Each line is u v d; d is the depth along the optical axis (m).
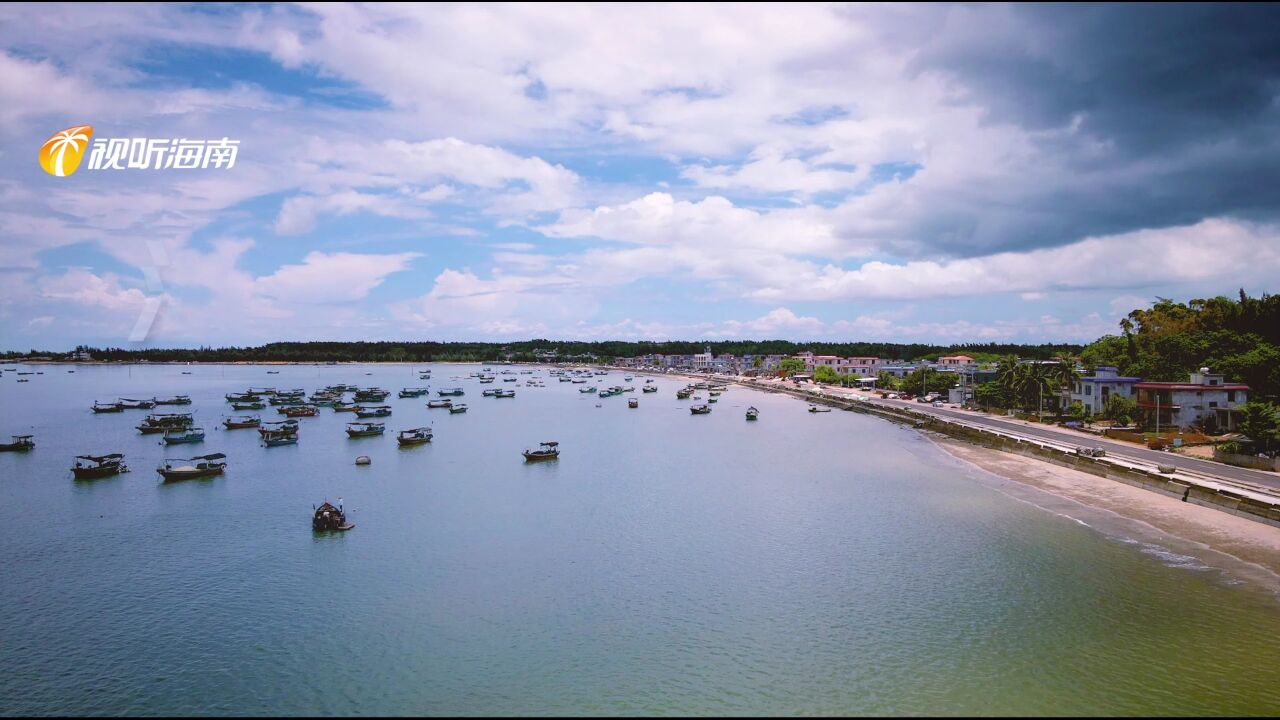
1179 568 59.59
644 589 57.12
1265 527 69.31
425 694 42.19
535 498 89.19
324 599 55.94
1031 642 47.12
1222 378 125.25
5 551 68.69
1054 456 107.38
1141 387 127.38
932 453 122.12
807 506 83.38
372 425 152.00
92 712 41.03
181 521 79.44
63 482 101.94
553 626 50.66
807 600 54.47
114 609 54.53
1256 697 40.50
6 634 50.53
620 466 112.69
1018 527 72.69
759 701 40.84
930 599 54.25
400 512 82.38
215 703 41.66
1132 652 45.66
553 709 40.38
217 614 53.44
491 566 62.84
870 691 41.72
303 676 44.44
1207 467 93.12
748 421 179.88
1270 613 50.69
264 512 83.12
